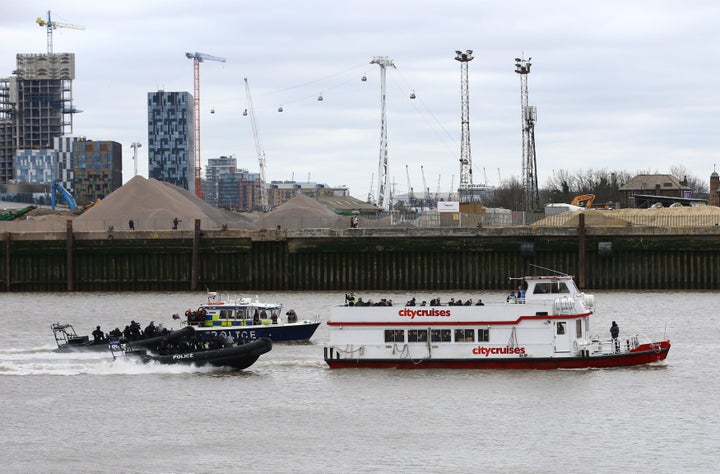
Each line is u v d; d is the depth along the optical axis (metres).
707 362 166.12
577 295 161.00
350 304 165.25
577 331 158.62
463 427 128.88
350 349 160.12
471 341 157.75
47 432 129.62
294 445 122.75
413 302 164.12
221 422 133.00
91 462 117.31
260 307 188.38
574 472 112.00
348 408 138.38
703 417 132.38
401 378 154.12
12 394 150.00
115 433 128.75
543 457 117.12
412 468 113.69
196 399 145.12
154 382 156.75
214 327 186.50
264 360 170.62
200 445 123.25
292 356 173.88
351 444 122.75
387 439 124.56
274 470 113.69
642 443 121.88
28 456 119.69
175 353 165.00
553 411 135.38
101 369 166.12
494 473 111.94
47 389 152.88
